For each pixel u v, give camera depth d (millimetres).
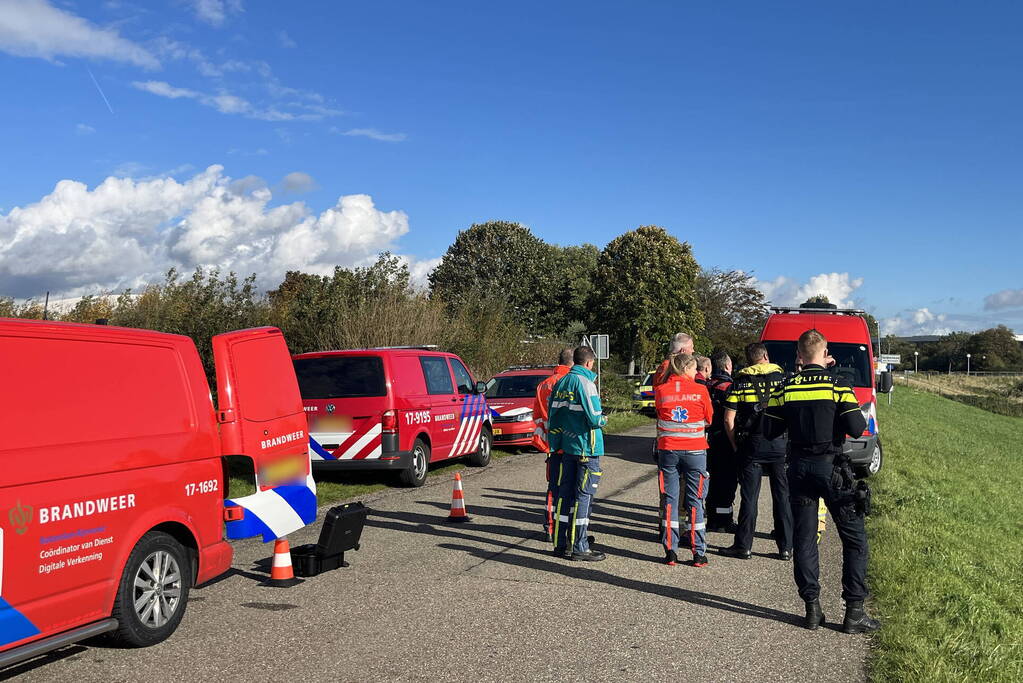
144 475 5332
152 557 5410
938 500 12156
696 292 70625
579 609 6223
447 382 13648
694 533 7609
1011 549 9648
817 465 5785
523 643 5449
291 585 6871
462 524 9438
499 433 16391
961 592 6770
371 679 4805
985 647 5332
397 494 11617
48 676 4832
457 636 5582
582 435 7719
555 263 71625
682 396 7652
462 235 68688
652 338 59562
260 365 7059
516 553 8039
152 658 5145
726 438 9016
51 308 14250
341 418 11789
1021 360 136750
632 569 7477
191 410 5883
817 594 5816
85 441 4918
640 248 59344
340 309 18219
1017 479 18391
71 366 4922
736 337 69562
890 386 14594
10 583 4406
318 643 5430
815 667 5035
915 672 4789
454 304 23812
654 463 15070
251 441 6727
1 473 4383
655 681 4801
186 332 14711
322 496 11422
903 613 5984
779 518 7891
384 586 6844
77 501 4809
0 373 4492
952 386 80062
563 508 7848
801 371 5992
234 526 6391
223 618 5973
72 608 4773
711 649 5355
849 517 5719
